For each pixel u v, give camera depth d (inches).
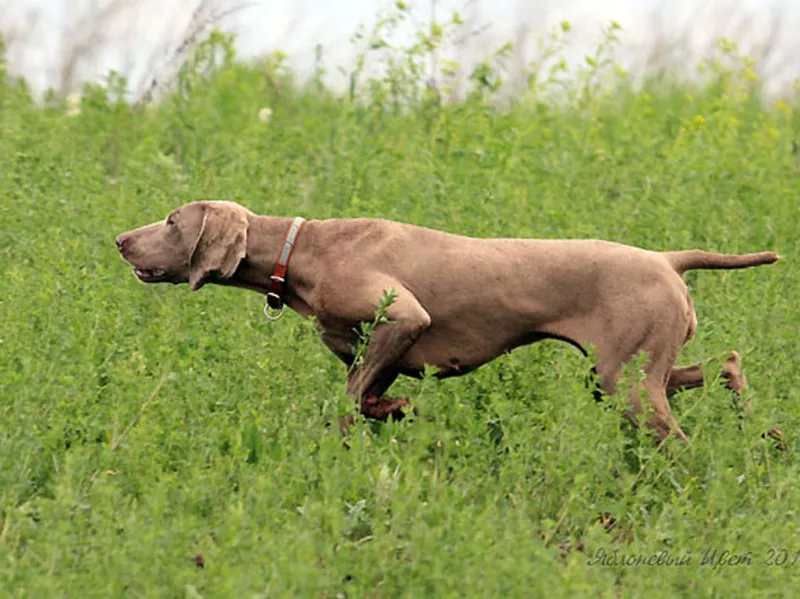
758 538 374.9
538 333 457.1
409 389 491.5
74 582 335.3
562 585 335.0
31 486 403.9
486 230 596.4
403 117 807.1
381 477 398.0
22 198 605.3
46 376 430.0
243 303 535.2
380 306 436.5
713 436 455.2
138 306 525.7
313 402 449.1
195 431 426.6
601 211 666.2
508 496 417.4
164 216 583.8
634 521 396.5
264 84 858.8
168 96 834.8
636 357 429.1
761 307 540.4
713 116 802.8
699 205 684.1
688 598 365.1
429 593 337.4
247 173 679.1
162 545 345.1
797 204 709.3
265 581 336.5
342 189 681.0
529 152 745.0
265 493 373.7
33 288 500.1
